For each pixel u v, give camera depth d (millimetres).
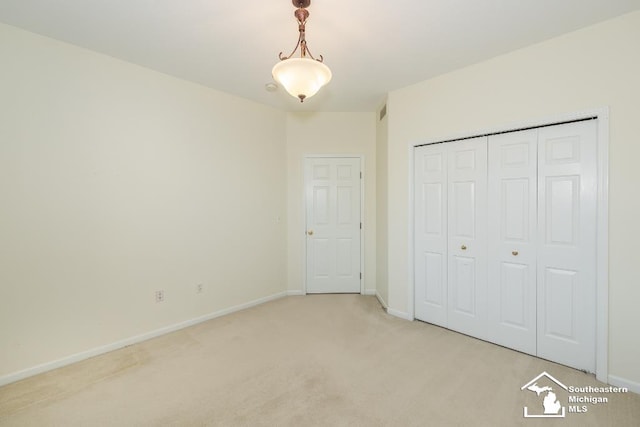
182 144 2932
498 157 2518
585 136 2096
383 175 3508
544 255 2297
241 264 3479
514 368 2182
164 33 2143
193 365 2236
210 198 3170
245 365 2230
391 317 3197
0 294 2002
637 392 1883
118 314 2525
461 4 1813
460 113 2676
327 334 2773
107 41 2242
